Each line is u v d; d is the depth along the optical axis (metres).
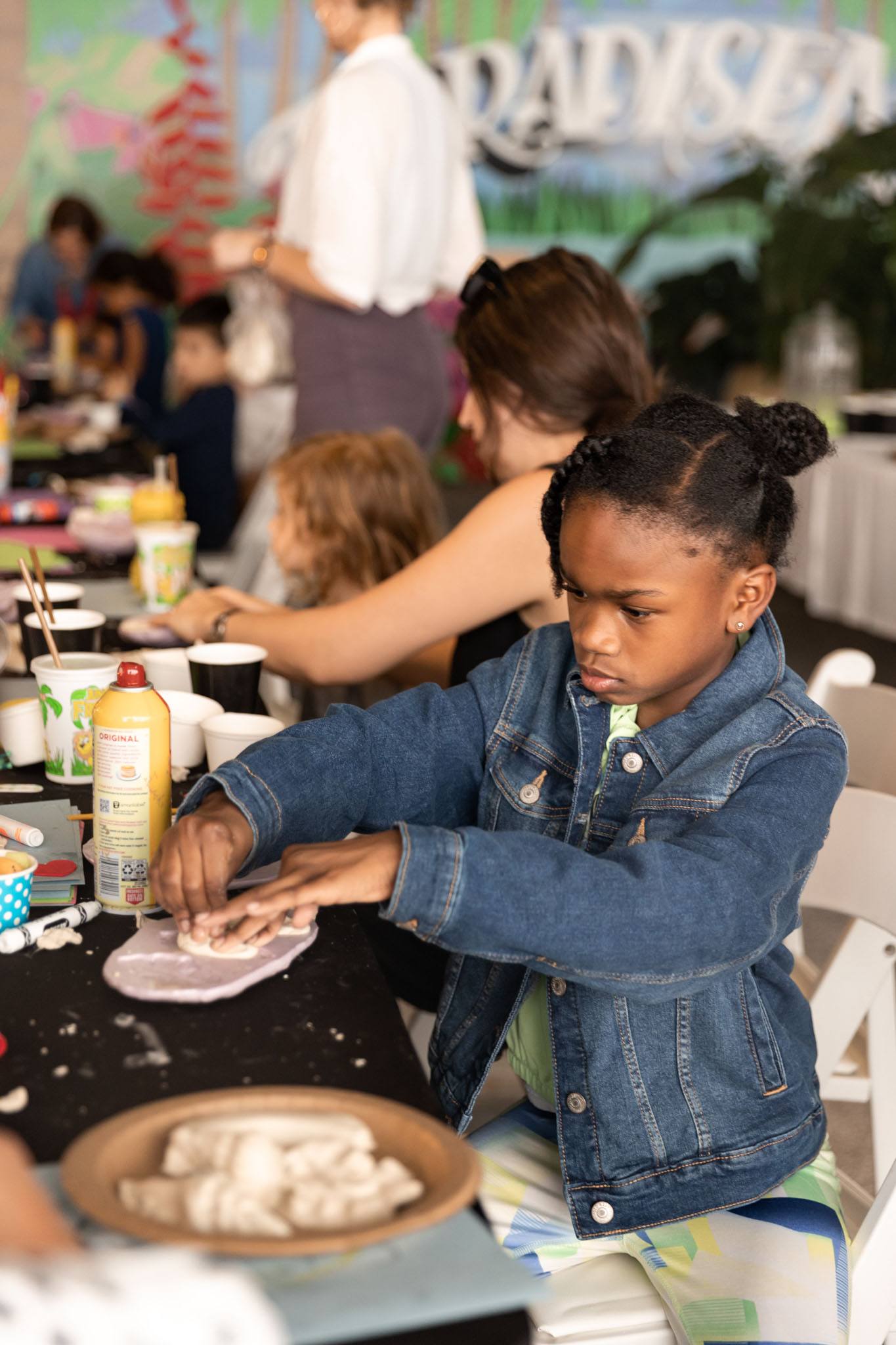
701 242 8.18
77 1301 0.46
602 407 1.52
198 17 7.46
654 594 0.94
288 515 2.03
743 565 0.98
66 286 6.92
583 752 1.09
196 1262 0.50
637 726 1.09
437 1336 0.61
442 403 3.17
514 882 0.83
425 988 1.50
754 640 1.05
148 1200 0.62
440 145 2.93
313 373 2.99
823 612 5.30
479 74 7.79
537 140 7.91
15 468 3.10
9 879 0.94
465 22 7.71
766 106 7.97
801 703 1.02
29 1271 0.48
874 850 1.24
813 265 6.62
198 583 2.18
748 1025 1.03
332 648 1.60
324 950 0.95
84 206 6.62
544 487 1.52
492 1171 1.11
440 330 3.26
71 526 2.33
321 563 2.01
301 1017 0.85
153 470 3.17
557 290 1.50
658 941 0.84
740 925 0.86
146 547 1.92
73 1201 0.60
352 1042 0.82
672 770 1.04
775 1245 1.00
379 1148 0.68
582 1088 1.03
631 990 0.87
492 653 1.62
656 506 0.93
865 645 4.93
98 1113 0.74
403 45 2.88
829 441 1.03
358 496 1.98
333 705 1.14
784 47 7.90
